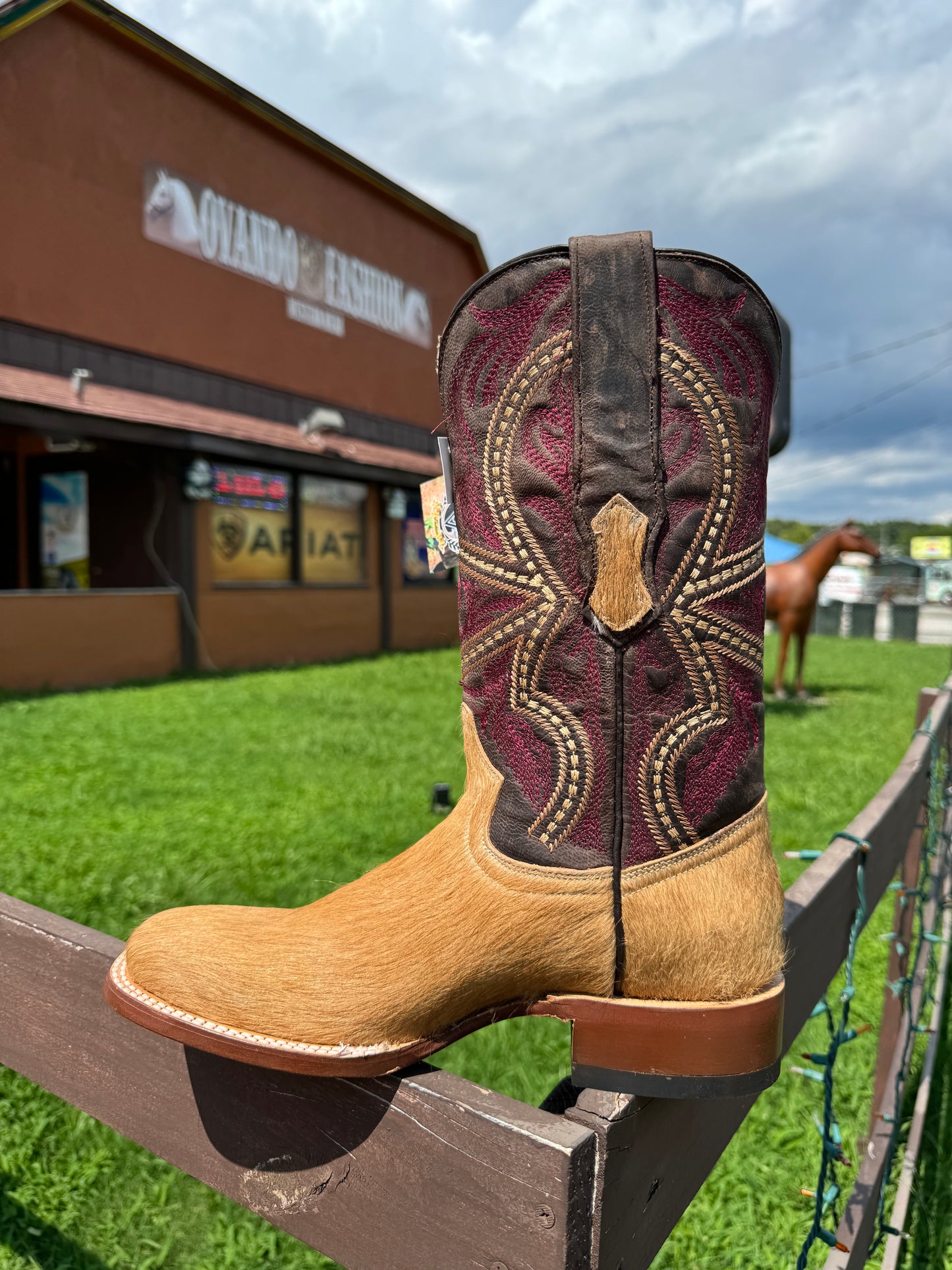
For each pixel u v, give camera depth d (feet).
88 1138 6.13
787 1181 6.01
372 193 44.16
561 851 2.27
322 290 41.16
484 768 2.40
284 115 37.55
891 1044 6.65
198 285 34.60
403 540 45.55
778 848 12.25
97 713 22.85
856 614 70.79
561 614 2.24
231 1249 5.25
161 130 32.86
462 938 2.22
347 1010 2.10
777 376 2.43
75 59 29.55
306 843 11.65
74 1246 5.24
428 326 48.88
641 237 2.18
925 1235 5.93
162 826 12.42
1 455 37.29
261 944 2.26
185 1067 2.47
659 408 2.19
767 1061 2.29
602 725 2.24
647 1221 2.17
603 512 2.18
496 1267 1.85
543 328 2.21
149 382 32.53
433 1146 1.97
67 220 29.45
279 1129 2.26
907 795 5.64
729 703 2.34
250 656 36.22
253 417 37.17
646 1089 2.19
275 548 37.96
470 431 2.34
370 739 19.49
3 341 27.48
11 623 27.25
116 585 34.63
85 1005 2.75
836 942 4.09
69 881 9.98
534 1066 6.88
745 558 2.34
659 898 2.26
